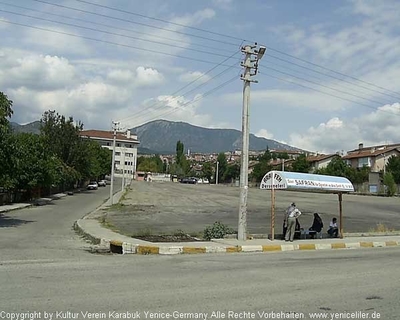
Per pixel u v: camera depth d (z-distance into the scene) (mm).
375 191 85438
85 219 30906
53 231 24578
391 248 21422
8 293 8781
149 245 17906
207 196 65000
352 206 51781
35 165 49094
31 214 35969
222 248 18406
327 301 8875
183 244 18688
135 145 159875
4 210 37188
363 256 17266
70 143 73500
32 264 12914
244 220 21156
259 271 12656
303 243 20703
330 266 14023
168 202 52844
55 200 55688
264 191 82688
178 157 177500
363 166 99250
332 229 24828
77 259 14445
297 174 21922
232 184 124062
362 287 10430
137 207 45125
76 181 81875
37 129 74562
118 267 12844
